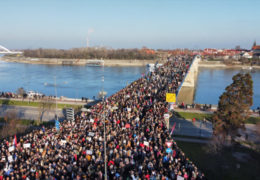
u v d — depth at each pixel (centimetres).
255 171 2628
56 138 2800
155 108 3600
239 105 2842
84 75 12606
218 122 2956
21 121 4719
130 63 19275
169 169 2123
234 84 2880
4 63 19962
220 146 2998
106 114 3541
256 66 18225
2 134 3731
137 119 3238
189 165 2184
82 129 3041
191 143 3562
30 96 6638
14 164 2294
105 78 11512
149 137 2723
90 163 2291
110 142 2625
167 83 5341
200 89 9544
